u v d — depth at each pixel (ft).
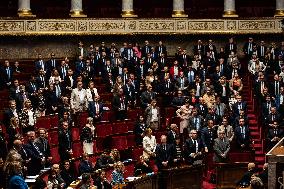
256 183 138.51
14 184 107.34
